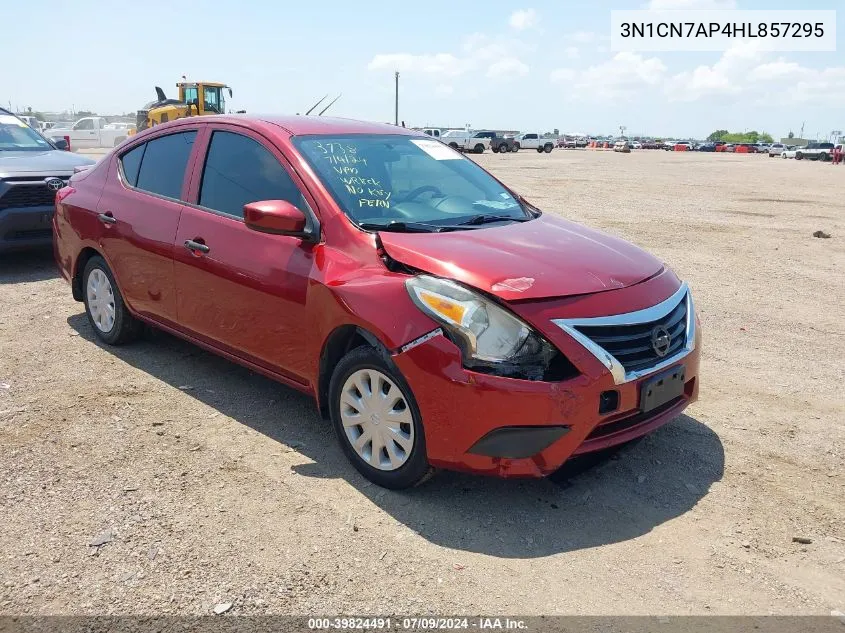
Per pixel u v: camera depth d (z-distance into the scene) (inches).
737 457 157.6
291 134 170.1
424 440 130.0
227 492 139.2
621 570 117.8
